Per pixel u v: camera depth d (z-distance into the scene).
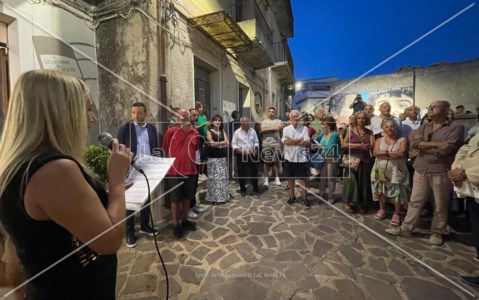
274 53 8.75
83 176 0.61
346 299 1.64
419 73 6.97
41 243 0.59
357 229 2.74
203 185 4.08
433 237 2.40
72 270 0.65
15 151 0.58
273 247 2.34
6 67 2.49
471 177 1.78
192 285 1.79
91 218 0.58
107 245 0.62
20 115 0.60
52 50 2.85
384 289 1.73
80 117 0.67
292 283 1.81
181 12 3.65
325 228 2.77
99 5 3.35
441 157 2.33
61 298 0.64
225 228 2.78
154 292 1.72
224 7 5.25
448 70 6.61
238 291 1.72
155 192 2.89
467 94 6.43
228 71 5.55
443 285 1.76
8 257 0.75
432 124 2.44
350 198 3.23
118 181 0.73
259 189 4.40
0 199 0.58
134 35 3.15
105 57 3.38
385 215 3.07
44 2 2.77
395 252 2.23
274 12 9.87
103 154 1.46
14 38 2.54
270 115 4.49
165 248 2.33
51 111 0.61
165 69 3.26
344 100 7.89
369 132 3.28
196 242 2.45
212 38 4.60
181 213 2.78
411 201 2.56
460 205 3.05
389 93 7.33
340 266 2.02
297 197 3.90
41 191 0.54
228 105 5.54
